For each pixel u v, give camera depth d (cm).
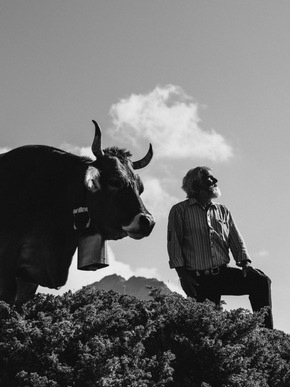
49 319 582
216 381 615
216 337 636
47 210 646
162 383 566
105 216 638
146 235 632
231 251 745
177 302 666
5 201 645
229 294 736
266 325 729
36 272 649
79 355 553
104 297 664
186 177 744
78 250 650
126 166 650
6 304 596
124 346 575
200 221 732
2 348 560
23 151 674
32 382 525
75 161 665
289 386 653
